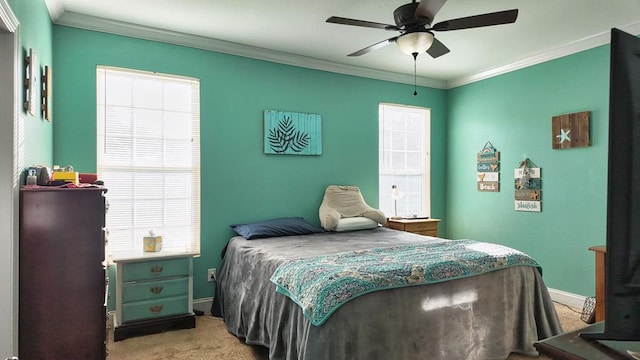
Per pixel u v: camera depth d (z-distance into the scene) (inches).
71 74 120.6
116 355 102.0
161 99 135.6
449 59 161.9
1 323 72.0
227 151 145.1
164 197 135.6
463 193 190.5
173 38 134.3
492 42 141.3
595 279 127.6
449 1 108.5
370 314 76.2
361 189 176.1
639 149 35.1
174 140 137.5
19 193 76.5
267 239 132.7
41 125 98.5
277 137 154.4
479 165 181.3
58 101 119.1
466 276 89.7
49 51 111.0
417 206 197.2
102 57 124.8
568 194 144.6
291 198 158.4
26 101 81.1
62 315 80.3
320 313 72.8
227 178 145.0
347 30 131.8
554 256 149.3
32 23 87.4
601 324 42.9
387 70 179.5
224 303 128.7
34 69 89.0
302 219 153.3
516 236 164.2
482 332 91.6
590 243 137.7
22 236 77.6
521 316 99.2
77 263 81.4
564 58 146.2
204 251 140.6
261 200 151.9
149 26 128.3
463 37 136.3
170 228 136.4
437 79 195.6
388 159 188.4
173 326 120.0
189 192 139.7
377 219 160.1
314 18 122.0
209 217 141.6
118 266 113.2
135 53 129.3
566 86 145.4
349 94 173.0
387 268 83.8
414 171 196.7
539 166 155.0
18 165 75.0
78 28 121.6
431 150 197.6
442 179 199.2
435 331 84.0
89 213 82.4
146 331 115.8
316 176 164.6
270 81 153.9
